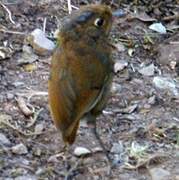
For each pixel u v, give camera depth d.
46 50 12.58
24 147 10.62
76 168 10.42
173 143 11.05
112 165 10.53
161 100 11.91
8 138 10.82
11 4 13.35
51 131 11.02
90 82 9.87
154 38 13.34
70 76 9.84
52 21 13.20
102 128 11.20
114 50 12.91
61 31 9.99
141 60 12.81
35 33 12.77
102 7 10.16
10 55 12.38
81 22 9.96
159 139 11.12
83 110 9.87
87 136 10.98
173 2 14.20
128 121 11.41
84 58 9.88
